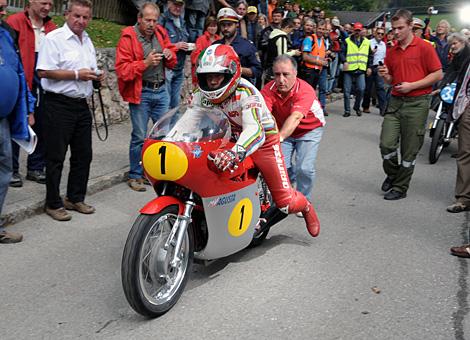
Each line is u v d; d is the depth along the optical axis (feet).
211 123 13.14
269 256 16.21
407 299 13.78
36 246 16.47
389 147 22.08
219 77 13.20
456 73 26.71
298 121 16.48
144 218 12.15
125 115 32.45
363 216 20.11
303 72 36.68
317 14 46.47
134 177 22.30
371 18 89.81
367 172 26.43
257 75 25.12
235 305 13.30
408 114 21.52
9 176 16.25
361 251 16.80
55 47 17.61
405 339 11.98
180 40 27.20
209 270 15.21
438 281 14.85
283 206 15.79
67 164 23.41
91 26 36.32
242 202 14.35
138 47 21.18
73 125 18.28
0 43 15.58
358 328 12.37
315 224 17.08
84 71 17.78
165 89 22.56
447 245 17.49
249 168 14.52
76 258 15.79
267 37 32.19
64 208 18.97
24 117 16.28
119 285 14.28
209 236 13.70
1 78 15.19
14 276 14.56
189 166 12.36
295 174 20.39
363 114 44.55
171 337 11.89
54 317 12.65
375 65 43.32
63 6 34.45
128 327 12.27
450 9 68.54
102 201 20.75
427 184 24.77
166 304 12.69
